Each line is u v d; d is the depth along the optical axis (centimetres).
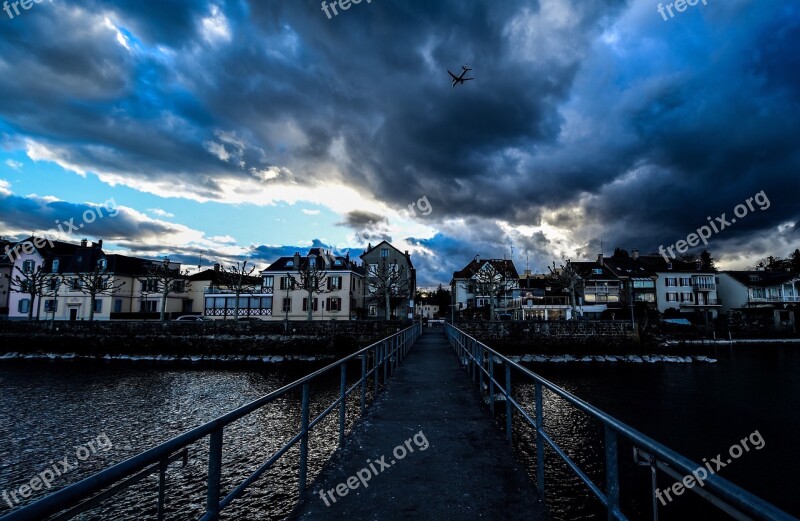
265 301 4675
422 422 668
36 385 2462
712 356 3700
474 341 1052
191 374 2806
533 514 369
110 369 3003
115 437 1580
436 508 380
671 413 1883
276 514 1021
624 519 237
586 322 3662
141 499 1059
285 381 2569
